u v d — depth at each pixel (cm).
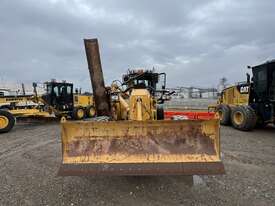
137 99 533
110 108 654
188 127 395
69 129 396
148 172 365
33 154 638
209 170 364
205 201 361
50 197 378
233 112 1060
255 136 880
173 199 368
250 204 351
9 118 1016
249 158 582
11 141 830
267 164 534
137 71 769
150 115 552
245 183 425
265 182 430
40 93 1506
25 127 1198
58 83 1430
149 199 369
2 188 413
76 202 361
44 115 1320
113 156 388
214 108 1369
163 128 397
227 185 416
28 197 378
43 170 502
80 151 392
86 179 440
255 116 979
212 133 391
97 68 638
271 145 727
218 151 382
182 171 364
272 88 953
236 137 859
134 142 397
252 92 1066
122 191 395
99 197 376
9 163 558
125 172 366
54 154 635
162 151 390
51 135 942
